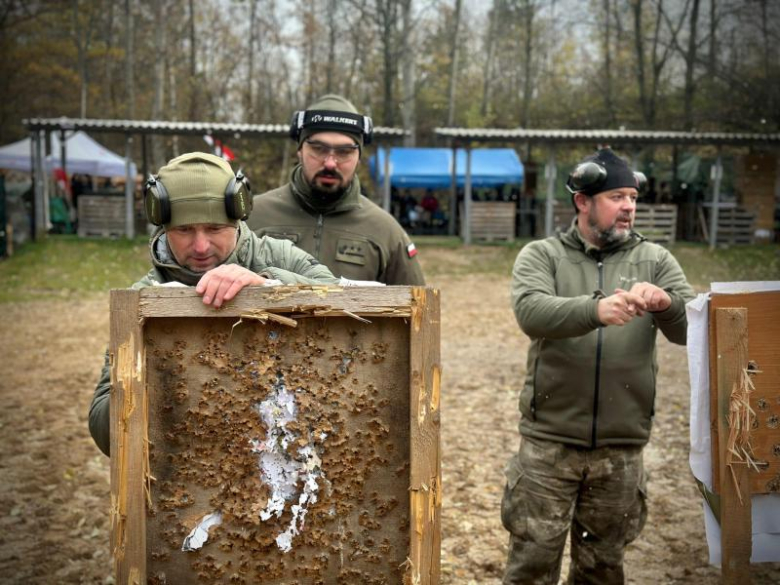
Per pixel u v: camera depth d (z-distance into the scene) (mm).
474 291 14898
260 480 1830
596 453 2861
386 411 1830
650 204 21297
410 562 1782
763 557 2266
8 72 34031
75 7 31969
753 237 20719
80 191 22219
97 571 3873
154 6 30375
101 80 38844
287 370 1822
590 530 2947
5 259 17453
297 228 3473
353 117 3377
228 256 2055
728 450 2180
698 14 22031
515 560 2943
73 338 10133
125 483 1745
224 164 2043
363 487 1836
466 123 34531
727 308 2170
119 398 1743
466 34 36562
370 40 34594
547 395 2885
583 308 2637
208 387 1820
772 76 19625
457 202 24641
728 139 19312
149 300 1749
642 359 2855
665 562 3900
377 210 3615
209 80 37000
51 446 5762
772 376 2211
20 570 3855
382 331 1821
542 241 3070
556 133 19812
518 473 2953
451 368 8430
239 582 1839
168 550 1831
